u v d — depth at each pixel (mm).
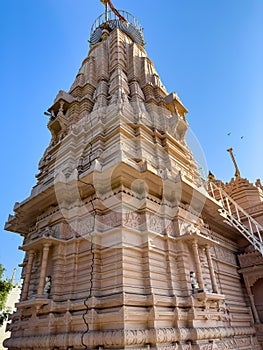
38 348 7453
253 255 13289
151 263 7824
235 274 13016
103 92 13805
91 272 7707
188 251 9156
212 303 8695
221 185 18438
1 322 22484
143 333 6418
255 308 12352
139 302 6898
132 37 20234
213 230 12906
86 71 16234
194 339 7281
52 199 10266
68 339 6895
